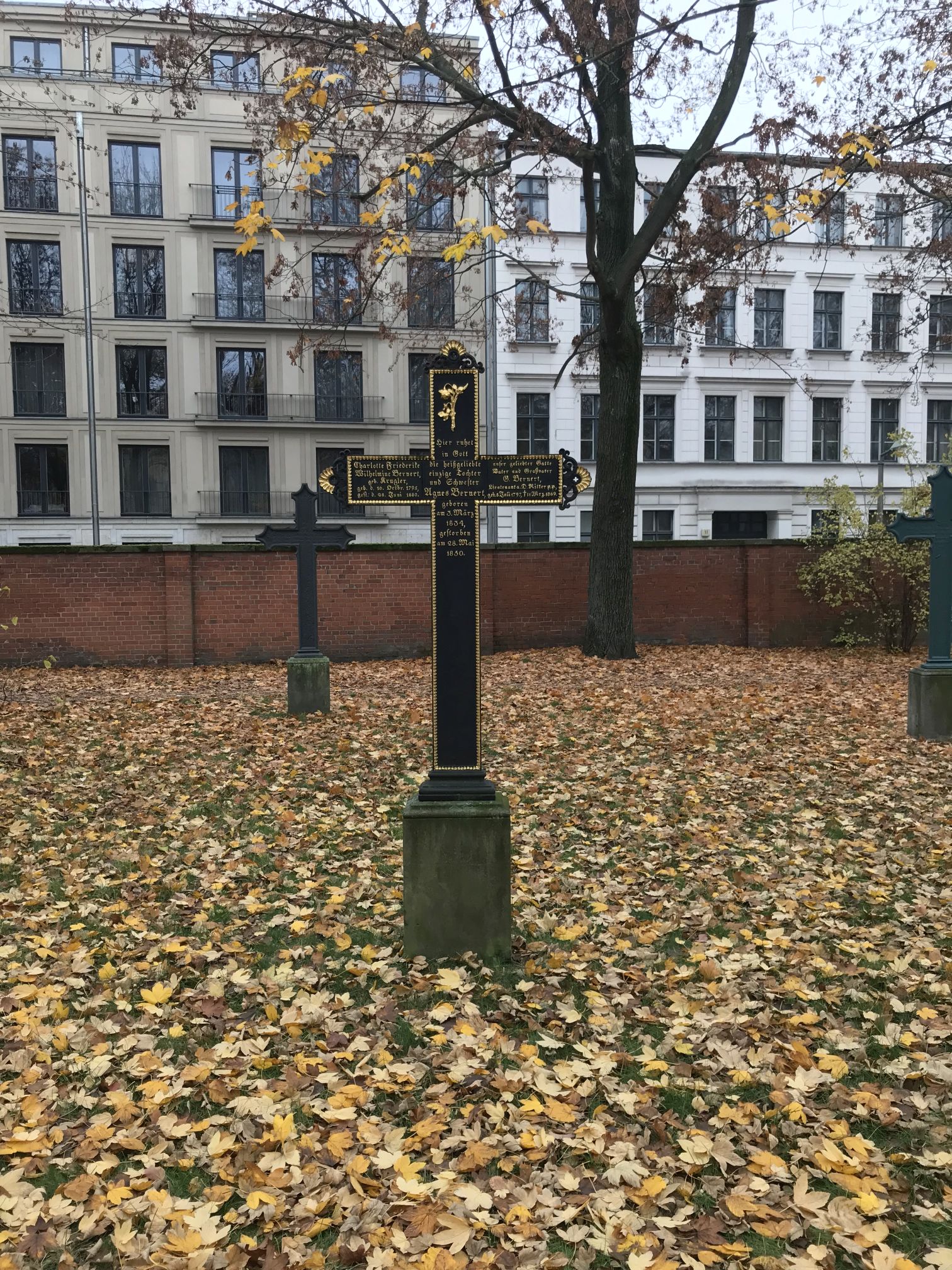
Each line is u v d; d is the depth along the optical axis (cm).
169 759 853
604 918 484
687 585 1773
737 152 1572
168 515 3008
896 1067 333
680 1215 259
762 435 3275
